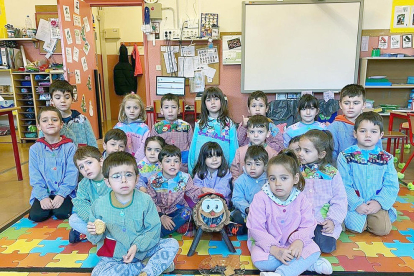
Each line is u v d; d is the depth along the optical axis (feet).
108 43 21.50
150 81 14.65
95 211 4.83
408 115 9.81
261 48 13.94
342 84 14.12
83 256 5.52
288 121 13.33
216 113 7.72
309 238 5.01
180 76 14.38
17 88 15.14
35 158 7.06
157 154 6.81
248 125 7.03
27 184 9.47
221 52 14.25
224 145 7.60
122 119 8.47
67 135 7.96
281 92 14.37
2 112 8.95
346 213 5.82
